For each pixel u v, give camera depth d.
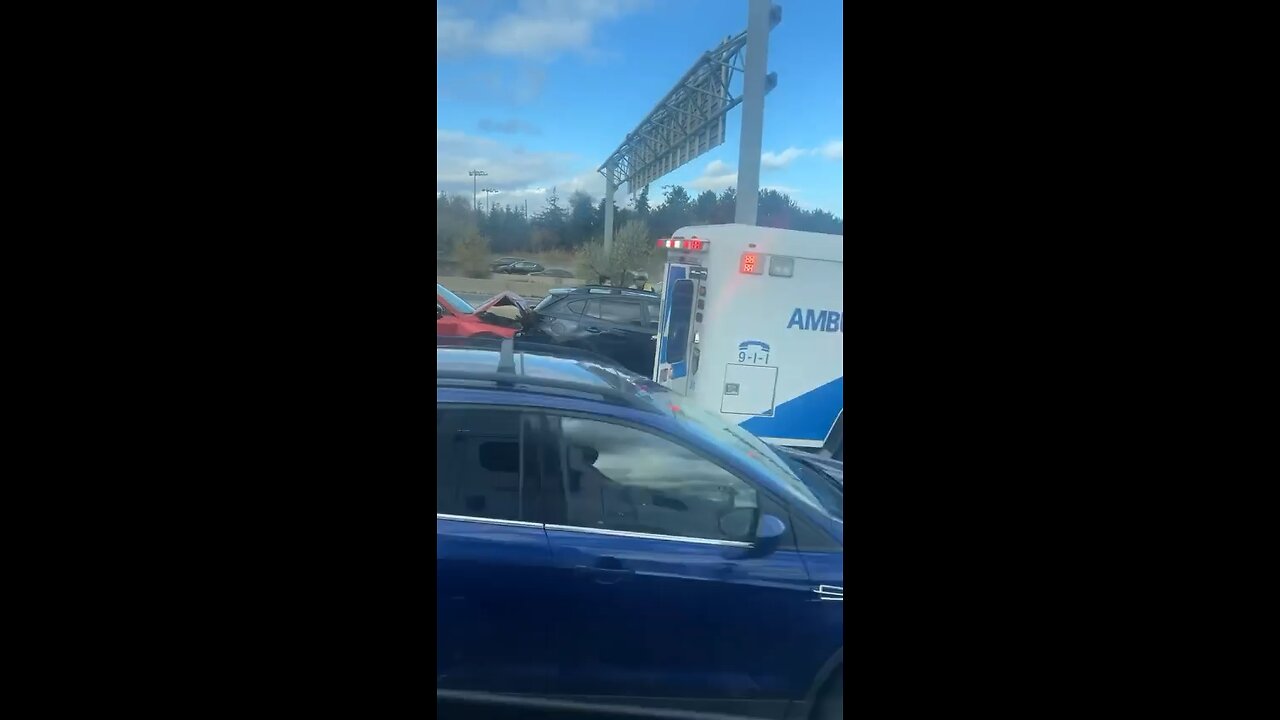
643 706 2.07
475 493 2.09
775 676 2.13
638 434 2.25
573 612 2.06
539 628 2.05
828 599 2.14
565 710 2.04
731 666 2.12
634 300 6.78
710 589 2.12
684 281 5.68
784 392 5.69
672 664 2.10
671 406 2.51
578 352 2.88
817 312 5.68
